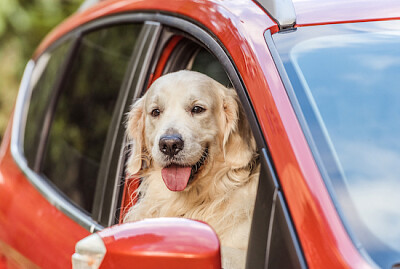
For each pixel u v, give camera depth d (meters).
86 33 3.28
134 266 1.71
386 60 2.03
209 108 2.52
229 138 2.54
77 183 2.87
